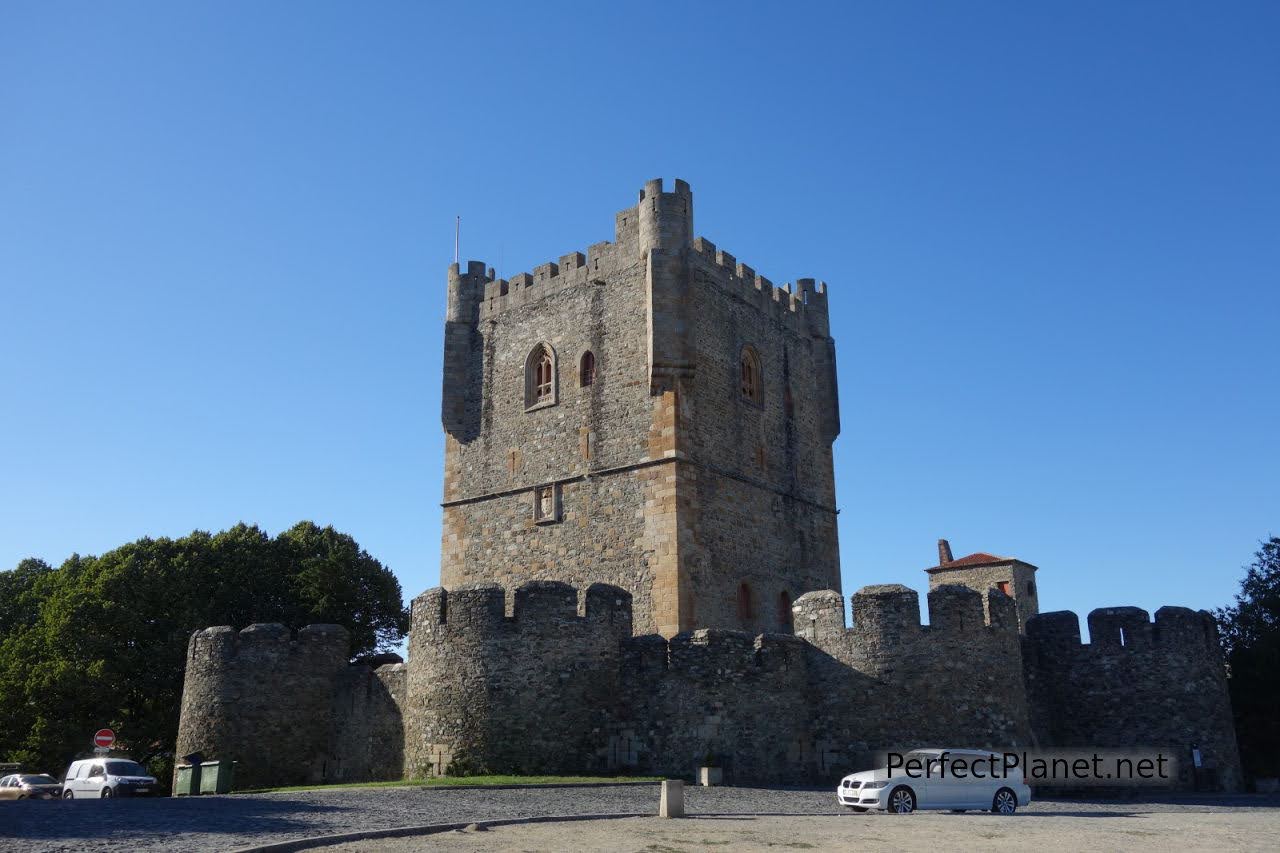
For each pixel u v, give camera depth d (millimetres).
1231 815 26828
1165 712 37719
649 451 44250
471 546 49062
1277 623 46031
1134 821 24234
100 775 37750
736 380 48125
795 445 51219
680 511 42969
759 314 50812
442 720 34750
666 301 45062
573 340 48219
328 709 42062
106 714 52906
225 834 18734
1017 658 35906
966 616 35031
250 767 40188
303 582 60875
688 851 18250
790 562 48750
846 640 35250
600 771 34312
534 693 34250
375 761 39812
